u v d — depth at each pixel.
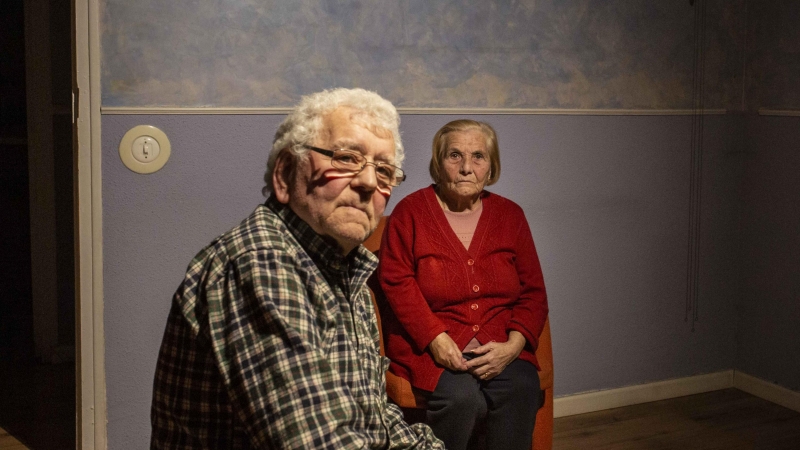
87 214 2.29
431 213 2.25
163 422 1.15
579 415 3.04
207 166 2.41
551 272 2.94
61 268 3.58
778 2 3.05
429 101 2.66
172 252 2.40
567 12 2.84
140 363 2.41
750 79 3.20
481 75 2.73
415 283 2.20
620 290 3.08
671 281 3.19
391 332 2.22
